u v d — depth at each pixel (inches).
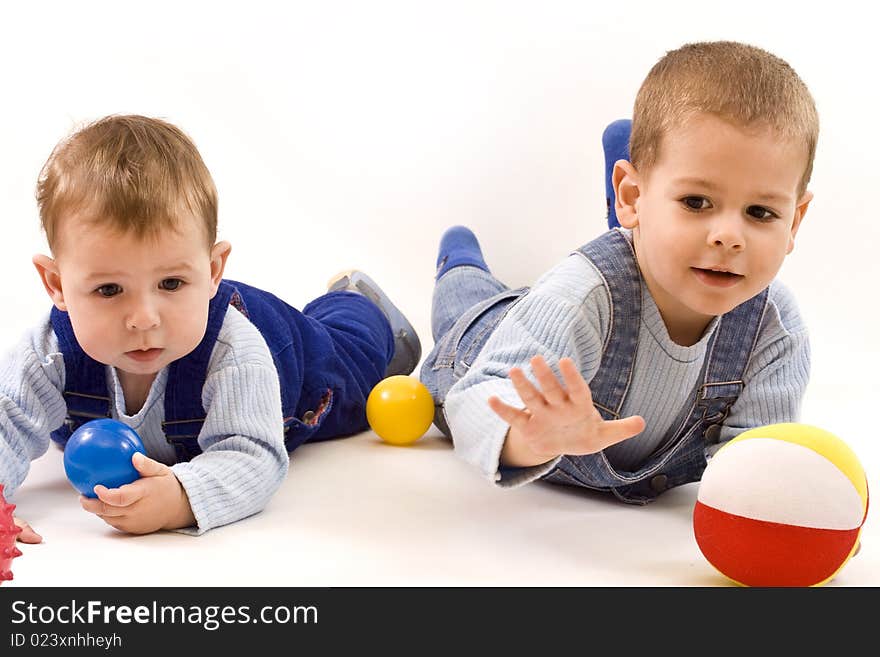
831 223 135.3
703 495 66.3
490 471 73.2
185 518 74.2
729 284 72.2
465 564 69.6
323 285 139.5
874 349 129.9
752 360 82.6
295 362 93.7
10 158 139.0
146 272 71.9
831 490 63.7
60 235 72.5
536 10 139.7
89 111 140.0
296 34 142.4
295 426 93.4
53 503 79.6
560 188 140.7
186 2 141.1
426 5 141.7
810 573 64.2
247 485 77.0
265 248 140.6
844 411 108.0
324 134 142.9
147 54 140.9
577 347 76.5
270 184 141.6
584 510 81.5
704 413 82.4
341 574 67.4
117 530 74.2
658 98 74.4
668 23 137.9
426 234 141.7
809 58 135.2
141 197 71.1
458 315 114.9
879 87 133.7
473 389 76.2
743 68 72.6
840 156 134.9
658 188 73.4
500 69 141.0
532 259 140.6
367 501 82.0
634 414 80.4
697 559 71.6
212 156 141.1
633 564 70.4
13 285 135.0
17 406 77.9
